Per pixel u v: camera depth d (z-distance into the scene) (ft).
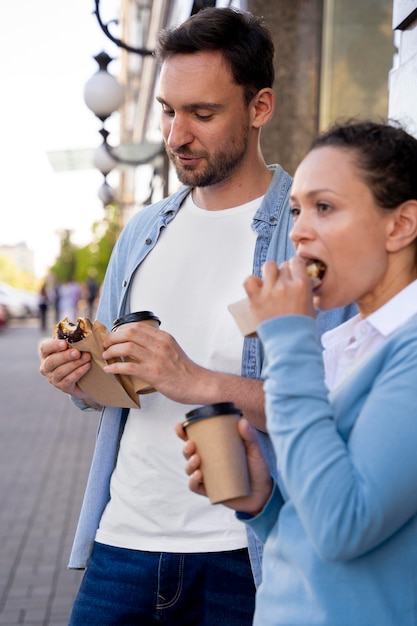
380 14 16.15
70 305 91.50
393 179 4.16
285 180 7.05
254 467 4.79
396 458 3.81
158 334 6.10
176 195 7.38
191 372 6.13
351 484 3.81
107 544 6.92
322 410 3.95
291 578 4.31
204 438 4.66
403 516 3.87
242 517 4.89
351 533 3.78
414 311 4.26
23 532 17.08
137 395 6.45
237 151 6.71
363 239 4.20
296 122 16.15
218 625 6.56
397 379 3.96
